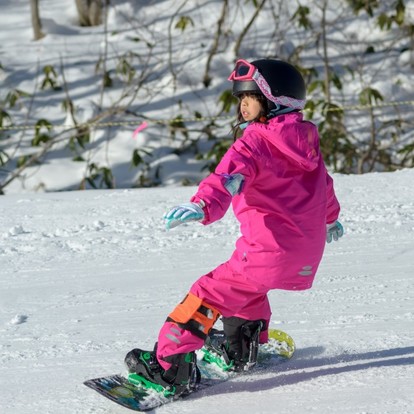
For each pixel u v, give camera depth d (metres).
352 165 35.62
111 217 18.23
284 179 8.43
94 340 10.84
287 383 8.89
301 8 40.03
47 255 15.73
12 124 36.34
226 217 17.80
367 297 12.16
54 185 34.34
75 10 46.19
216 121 37.91
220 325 11.48
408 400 8.02
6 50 42.50
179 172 35.09
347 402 8.12
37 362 10.09
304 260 8.52
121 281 13.88
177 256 15.28
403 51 42.09
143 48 42.66
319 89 40.22
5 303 12.87
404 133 37.84
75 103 38.38
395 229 16.33
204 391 8.85
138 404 8.35
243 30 40.78
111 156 35.94
